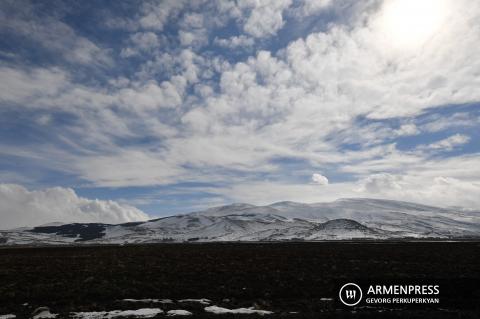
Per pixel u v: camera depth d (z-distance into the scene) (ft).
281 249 240.12
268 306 81.30
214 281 110.83
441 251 204.95
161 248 281.13
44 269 140.36
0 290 96.58
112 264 156.35
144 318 70.59
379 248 236.63
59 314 74.38
